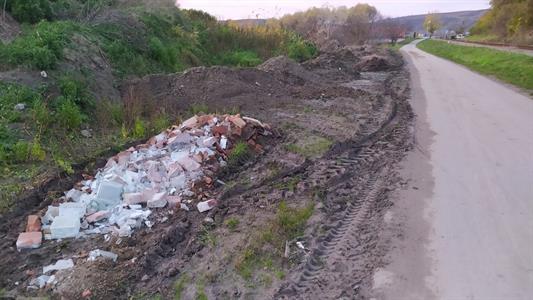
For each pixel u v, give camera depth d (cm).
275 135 884
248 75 1346
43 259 477
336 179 669
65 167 661
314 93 1330
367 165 739
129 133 848
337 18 5206
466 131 934
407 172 701
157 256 483
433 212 565
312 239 505
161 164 672
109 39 1280
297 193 623
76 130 816
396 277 437
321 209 571
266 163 741
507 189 629
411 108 1175
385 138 891
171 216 566
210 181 652
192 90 1145
